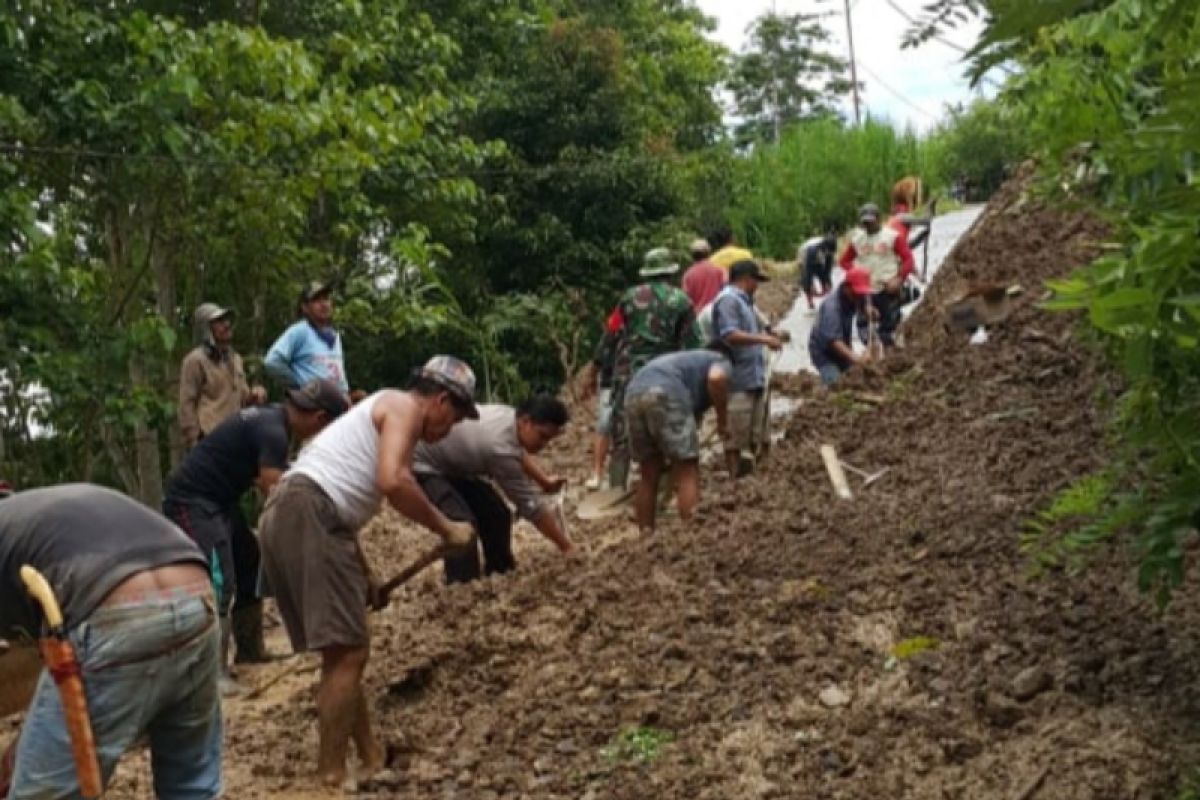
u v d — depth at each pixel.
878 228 13.99
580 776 5.23
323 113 13.09
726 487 9.44
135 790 5.78
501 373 21.34
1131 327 2.92
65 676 3.78
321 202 17.33
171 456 14.73
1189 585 5.42
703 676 5.74
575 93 23.08
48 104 10.96
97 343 10.54
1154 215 2.90
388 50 17.08
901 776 4.80
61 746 3.94
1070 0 1.90
